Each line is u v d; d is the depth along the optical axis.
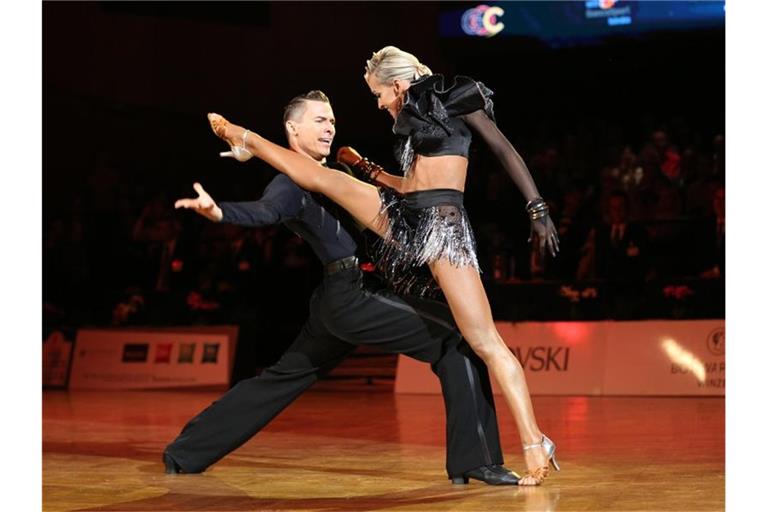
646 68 14.01
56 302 12.69
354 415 8.38
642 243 10.95
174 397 10.84
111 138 14.68
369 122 14.64
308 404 9.55
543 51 14.25
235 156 4.68
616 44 14.01
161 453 5.97
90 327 12.40
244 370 11.82
